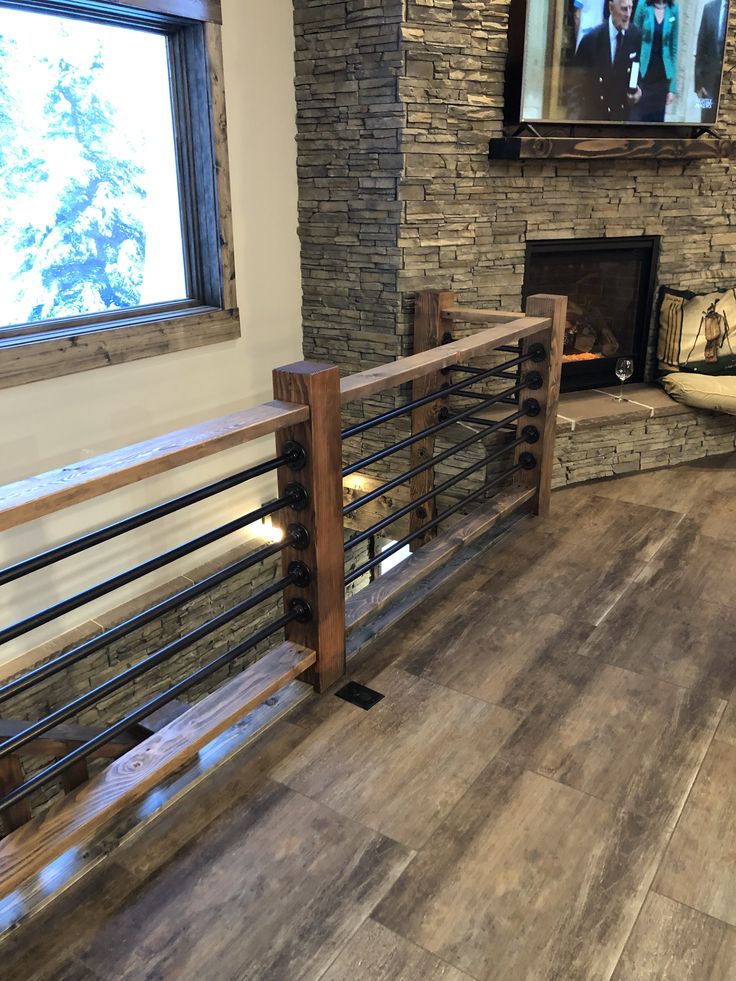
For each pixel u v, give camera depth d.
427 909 1.53
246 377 3.99
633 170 4.09
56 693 3.37
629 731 2.04
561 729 2.04
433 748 1.97
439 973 1.41
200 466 3.87
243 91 3.58
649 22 3.75
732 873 1.60
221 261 3.69
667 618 2.59
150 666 1.67
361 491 4.42
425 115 3.53
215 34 3.38
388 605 2.63
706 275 4.50
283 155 3.85
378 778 1.87
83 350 3.20
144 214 3.50
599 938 1.47
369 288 3.88
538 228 3.97
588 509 3.52
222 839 1.69
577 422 3.78
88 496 1.37
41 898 1.54
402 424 4.07
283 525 2.04
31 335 3.12
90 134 3.21
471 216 3.80
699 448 4.19
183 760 1.75
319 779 1.87
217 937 1.47
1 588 3.17
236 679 2.01
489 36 3.54
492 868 1.62
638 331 4.52
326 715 2.09
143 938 1.47
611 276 4.38
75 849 1.65
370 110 3.57
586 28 3.62
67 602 1.43
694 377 4.19
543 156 3.62
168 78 3.45
